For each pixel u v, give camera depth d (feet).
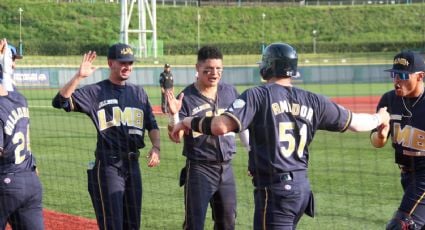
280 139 49.19
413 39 574.15
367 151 145.28
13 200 59.41
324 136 169.48
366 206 94.32
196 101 67.15
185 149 66.80
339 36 597.52
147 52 445.78
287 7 643.45
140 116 68.28
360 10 638.53
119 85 68.13
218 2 640.58
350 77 281.33
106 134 66.59
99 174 66.33
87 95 66.74
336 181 112.47
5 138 58.54
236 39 583.99
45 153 145.69
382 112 51.88
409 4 647.56
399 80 63.05
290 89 50.16
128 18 463.01
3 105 58.80
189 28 589.32
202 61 66.64
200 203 65.87
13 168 59.16
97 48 395.75
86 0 611.06
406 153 64.13
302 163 50.16
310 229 82.89
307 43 526.98
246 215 91.35
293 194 49.19
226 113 47.96
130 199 67.36
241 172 122.11
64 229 84.53
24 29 547.90
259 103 49.01
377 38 582.35
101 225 66.44
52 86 270.05
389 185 108.78
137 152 68.13
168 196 102.99
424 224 62.75
